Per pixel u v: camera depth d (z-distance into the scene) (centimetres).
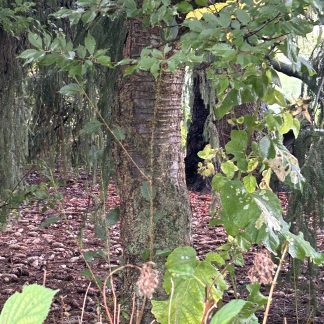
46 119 473
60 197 349
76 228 759
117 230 754
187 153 977
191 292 173
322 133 367
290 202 371
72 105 461
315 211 366
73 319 409
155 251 294
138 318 172
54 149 478
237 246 222
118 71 353
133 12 244
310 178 362
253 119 242
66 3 463
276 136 265
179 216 301
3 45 461
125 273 297
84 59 247
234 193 211
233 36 216
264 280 143
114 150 310
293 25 217
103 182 338
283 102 242
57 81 462
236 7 228
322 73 390
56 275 586
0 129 474
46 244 708
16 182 487
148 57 227
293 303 457
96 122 269
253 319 176
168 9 235
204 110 943
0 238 729
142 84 299
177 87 301
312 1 208
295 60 230
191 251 182
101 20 358
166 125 302
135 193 299
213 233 771
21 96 473
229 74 240
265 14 213
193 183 982
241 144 233
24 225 779
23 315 75
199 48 229
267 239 202
